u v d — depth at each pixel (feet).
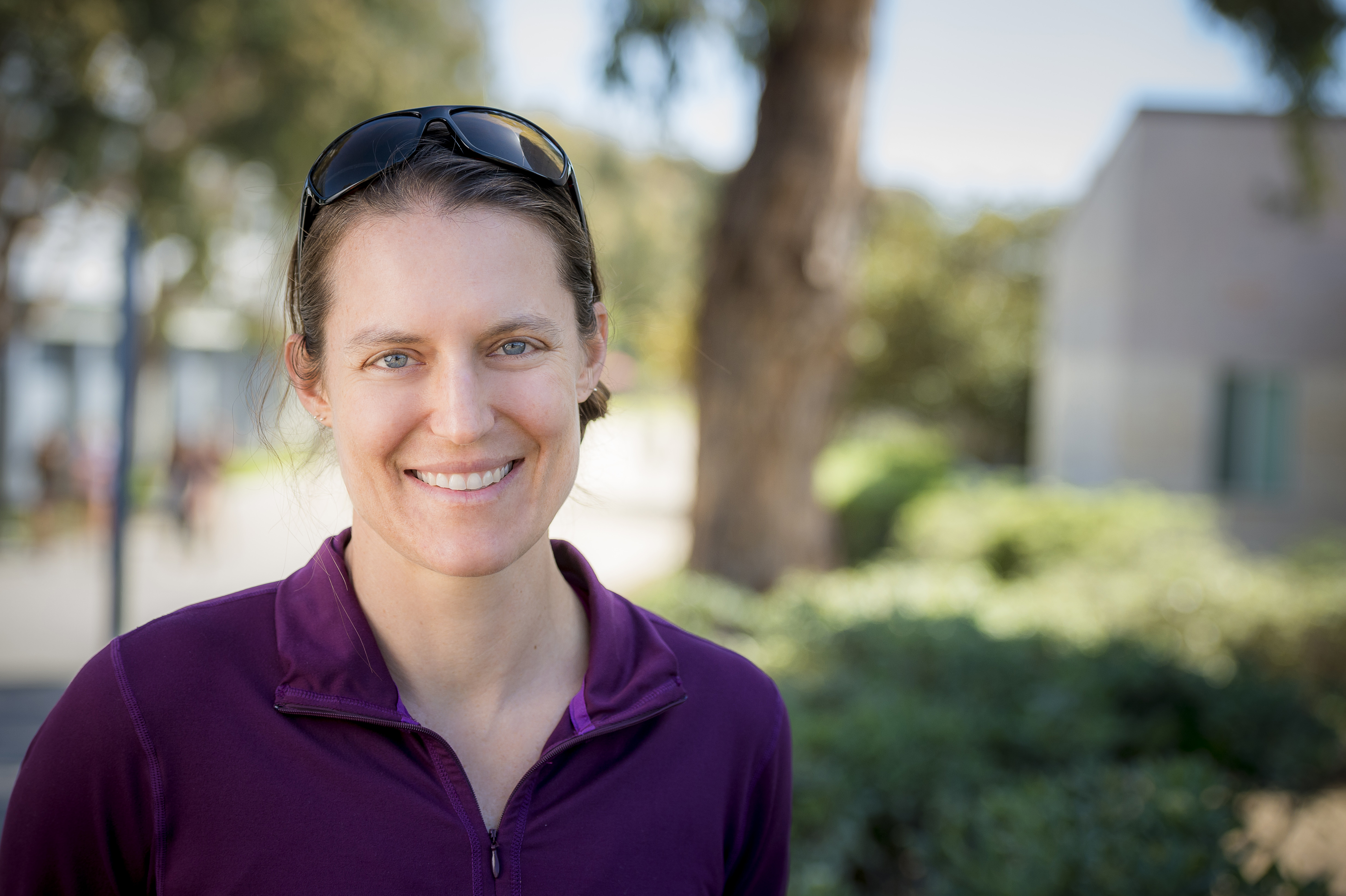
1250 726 15.96
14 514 52.95
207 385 80.94
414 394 3.18
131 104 45.19
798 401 23.89
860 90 23.27
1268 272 37.86
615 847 3.38
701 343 24.44
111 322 70.33
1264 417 38.01
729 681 3.91
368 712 3.24
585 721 3.49
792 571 24.25
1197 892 8.58
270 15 42.32
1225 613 20.97
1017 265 68.74
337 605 3.41
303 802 3.16
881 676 14.52
